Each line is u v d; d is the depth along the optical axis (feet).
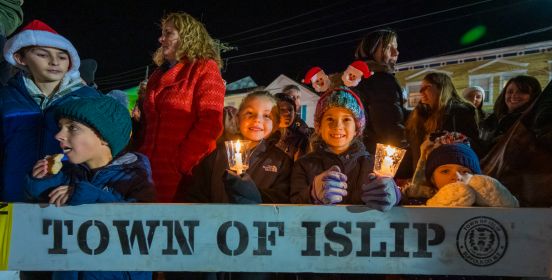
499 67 46.42
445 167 9.73
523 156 11.34
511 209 7.86
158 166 10.93
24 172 9.89
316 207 8.04
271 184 10.76
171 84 11.32
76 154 8.44
